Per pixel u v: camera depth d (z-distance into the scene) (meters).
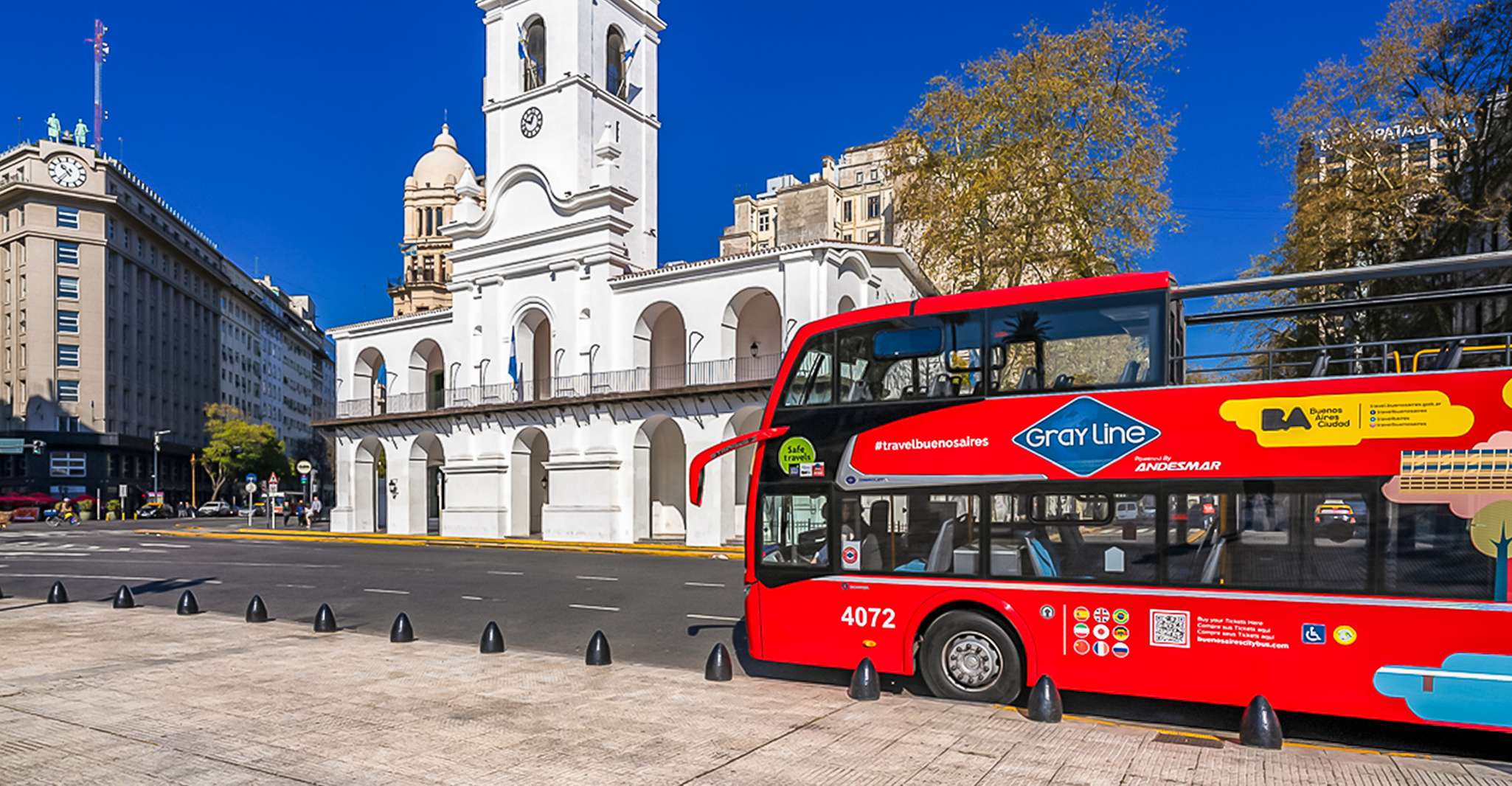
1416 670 6.80
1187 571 7.59
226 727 7.29
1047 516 8.16
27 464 63.78
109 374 69.38
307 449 110.06
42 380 65.50
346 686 8.80
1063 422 8.20
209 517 68.19
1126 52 27.16
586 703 8.13
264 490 80.88
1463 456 6.80
